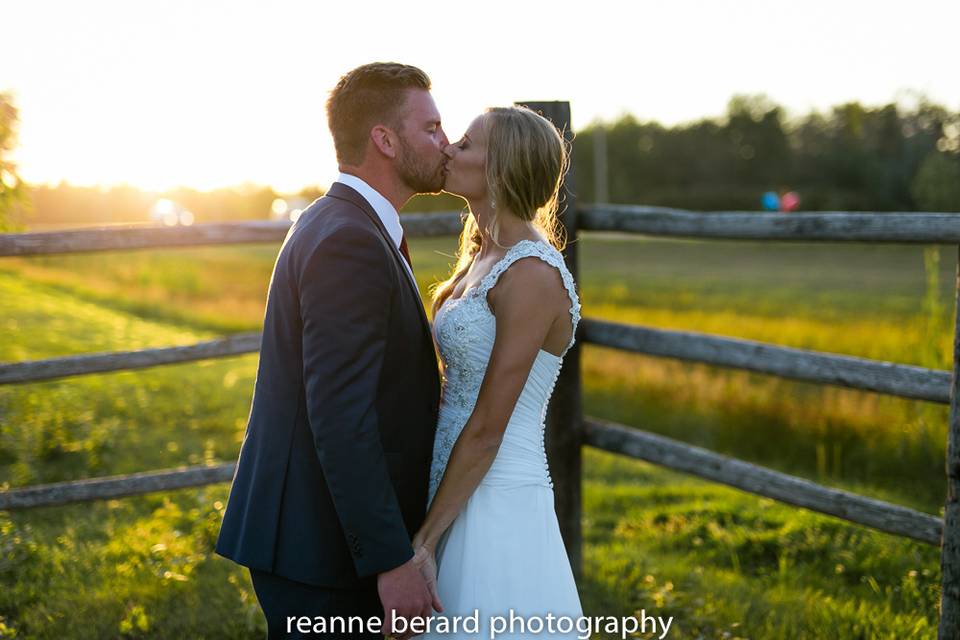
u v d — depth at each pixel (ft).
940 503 16.88
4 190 16.05
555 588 7.98
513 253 7.70
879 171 173.37
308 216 7.45
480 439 7.58
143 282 62.80
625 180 199.52
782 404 23.49
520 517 7.90
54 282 60.54
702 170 204.85
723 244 115.34
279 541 7.30
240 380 27.55
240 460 7.88
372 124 7.59
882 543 13.98
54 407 21.07
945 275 65.87
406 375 7.41
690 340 11.52
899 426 20.45
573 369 12.59
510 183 7.89
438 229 13.05
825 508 10.28
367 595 7.49
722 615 11.31
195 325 46.55
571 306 7.84
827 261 85.87
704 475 11.46
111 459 18.29
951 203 96.43
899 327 35.14
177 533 13.67
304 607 7.32
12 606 11.35
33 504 11.64
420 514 7.72
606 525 16.01
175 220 172.76
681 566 13.20
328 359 6.72
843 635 10.70
